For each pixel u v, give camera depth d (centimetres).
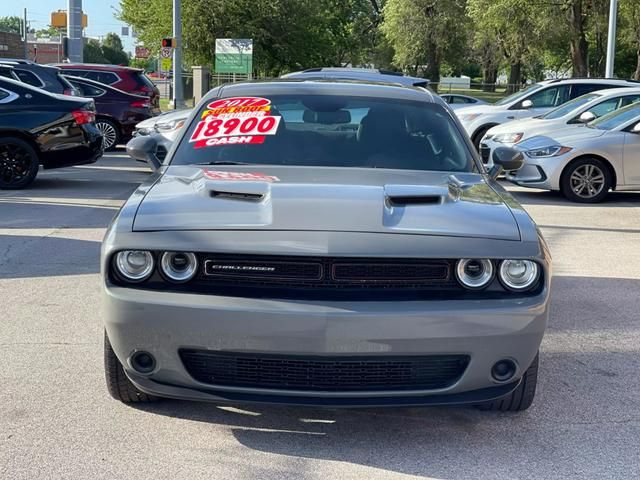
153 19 3941
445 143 485
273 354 332
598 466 354
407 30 4859
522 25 3856
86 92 1786
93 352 487
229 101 507
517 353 343
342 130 486
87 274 682
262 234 340
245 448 364
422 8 4825
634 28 3750
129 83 1869
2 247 777
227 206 365
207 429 383
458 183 428
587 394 438
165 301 333
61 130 1152
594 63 5331
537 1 3675
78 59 2491
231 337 330
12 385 432
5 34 5747
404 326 328
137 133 1352
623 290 670
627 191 1222
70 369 457
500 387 354
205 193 384
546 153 1160
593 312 602
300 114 496
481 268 344
